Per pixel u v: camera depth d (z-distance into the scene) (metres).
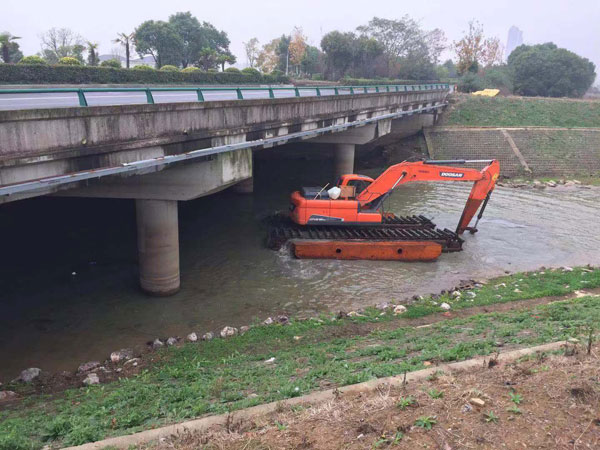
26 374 10.80
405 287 16.80
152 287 15.55
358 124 28.45
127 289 16.20
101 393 9.21
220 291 16.20
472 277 17.94
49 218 23.80
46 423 7.37
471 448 5.22
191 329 13.56
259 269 18.22
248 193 31.53
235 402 7.45
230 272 17.89
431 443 5.34
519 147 44.44
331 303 15.41
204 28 73.75
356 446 5.36
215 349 11.80
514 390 6.40
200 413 7.17
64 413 8.14
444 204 30.30
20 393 10.07
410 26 77.62
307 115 22.34
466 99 54.28
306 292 16.23
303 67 76.81
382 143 47.12
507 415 5.81
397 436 5.45
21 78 28.22
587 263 19.78
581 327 10.05
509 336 10.22
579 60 67.31
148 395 8.62
